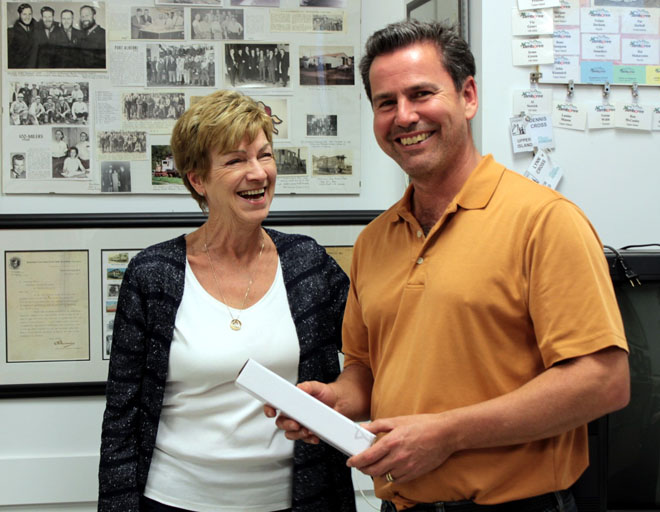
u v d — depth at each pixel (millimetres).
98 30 1771
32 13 1755
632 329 1358
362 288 1172
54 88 1767
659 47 1700
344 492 1301
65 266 1765
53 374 1763
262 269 1348
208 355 1239
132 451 1259
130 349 1277
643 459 1374
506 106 1660
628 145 1709
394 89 1017
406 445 911
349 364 1284
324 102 1846
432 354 983
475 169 1047
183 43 1793
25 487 1749
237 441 1242
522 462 962
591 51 1677
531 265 938
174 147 1300
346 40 1845
